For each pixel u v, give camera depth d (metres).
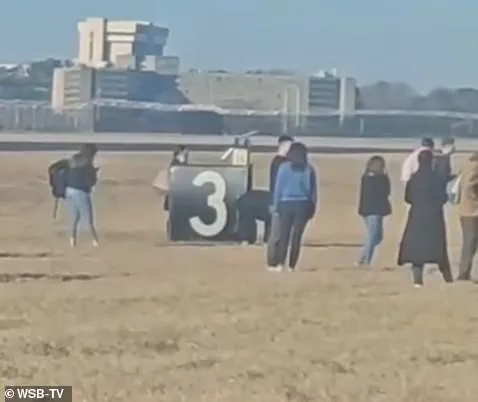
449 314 46.84
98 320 44.03
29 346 38.25
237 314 45.97
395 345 39.84
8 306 47.06
